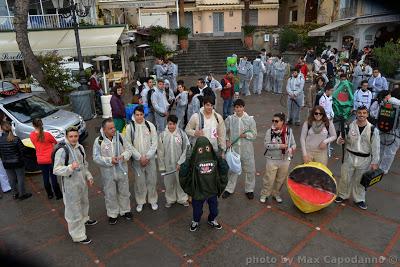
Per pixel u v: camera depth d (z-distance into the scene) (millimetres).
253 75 15305
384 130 6121
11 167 5793
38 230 5094
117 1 20500
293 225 4961
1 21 17328
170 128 5168
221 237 4734
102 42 15578
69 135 4492
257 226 4965
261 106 12797
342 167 5406
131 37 20250
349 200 5609
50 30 16984
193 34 32062
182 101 8344
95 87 12570
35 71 11703
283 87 17266
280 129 5176
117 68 19297
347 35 22984
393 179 6305
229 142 5527
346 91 7676
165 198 5801
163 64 14711
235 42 27172
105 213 5508
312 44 24250
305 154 5305
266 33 26188
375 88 9875
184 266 4172
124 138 4953
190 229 4938
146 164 5137
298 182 5383
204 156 4441
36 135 5605
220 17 31312
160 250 4500
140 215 5391
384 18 18328
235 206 5555
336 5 25109
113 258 4371
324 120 5234
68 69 13133
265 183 5480
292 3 32438
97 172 7176
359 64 12805
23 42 11328
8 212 5652
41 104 9000
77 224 4613
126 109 7965
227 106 10500
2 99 8477
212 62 23906
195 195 4512
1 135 5684
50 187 6027
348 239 4586
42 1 17797
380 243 4484
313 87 9086
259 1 31188
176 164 5285
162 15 30797
